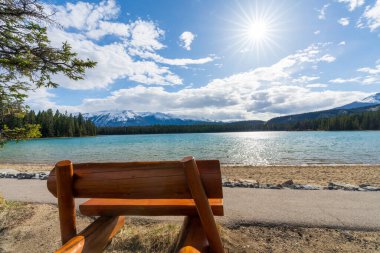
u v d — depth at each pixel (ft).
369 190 21.74
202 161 5.23
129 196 5.50
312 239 11.68
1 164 71.36
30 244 11.25
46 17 14.73
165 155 94.48
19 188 23.89
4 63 14.26
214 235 5.30
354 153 87.10
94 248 6.06
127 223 13.43
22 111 15.66
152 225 13.06
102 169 5.53
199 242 5.82
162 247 10.52
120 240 10.93
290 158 77.56
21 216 14.44
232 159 77.51
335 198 18.83
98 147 149.69
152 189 5.27
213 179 5.13
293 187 23.18
